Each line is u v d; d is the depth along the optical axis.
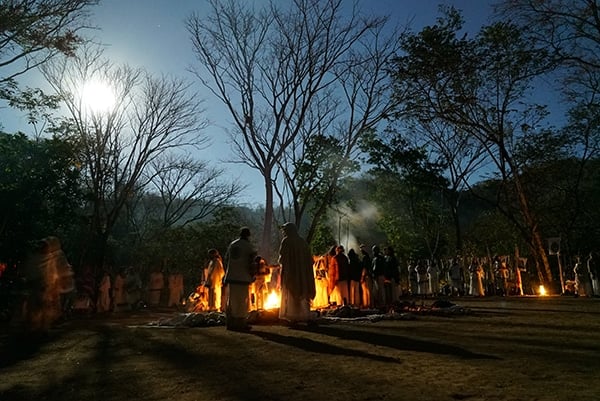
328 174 23.91
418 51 23.42
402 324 10.77
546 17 21.39
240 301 9.96
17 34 15.16
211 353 7.08
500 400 4.16
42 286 9.58
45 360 7.05
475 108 27.55
